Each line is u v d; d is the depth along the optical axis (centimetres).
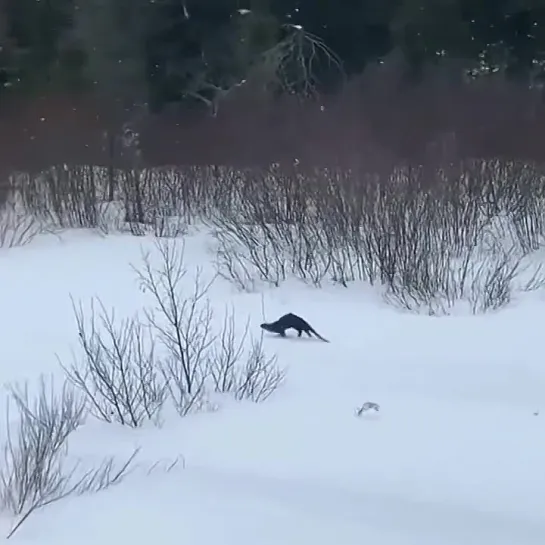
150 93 7556
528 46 7400
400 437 1750
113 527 1319
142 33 7450
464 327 2712
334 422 1847
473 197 3897
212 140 6234
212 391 2073
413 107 6159
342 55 7838
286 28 7731
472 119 6056
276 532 1303
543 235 3891
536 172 4456
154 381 2012
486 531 1316
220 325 2781
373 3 7669
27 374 2308
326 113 6088
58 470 1479
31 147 5703
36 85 7094
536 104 6191
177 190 4997
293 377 2206
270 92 6900
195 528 1316
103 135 5906
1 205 4822
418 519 1360
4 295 3356
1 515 1366
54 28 7325
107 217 4941
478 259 3453
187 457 1645
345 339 2619
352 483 1511
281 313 2956
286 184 3844
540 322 2738
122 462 1611
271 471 1569
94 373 2138
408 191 3519
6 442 1647
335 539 1280
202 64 7700
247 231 3688
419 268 3100
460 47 7444
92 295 3291
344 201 3553
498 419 1864
